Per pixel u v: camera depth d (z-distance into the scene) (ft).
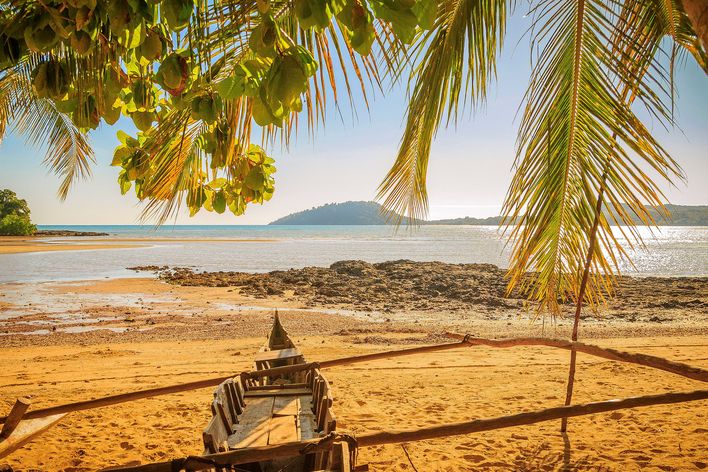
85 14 5.19
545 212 15.16
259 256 183.52
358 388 30.30
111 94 6.67
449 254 193.36
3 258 157.89
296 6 5.07
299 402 18.93
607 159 13.99
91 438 21.97
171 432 22.75
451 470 18.49
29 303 71.26
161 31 6.29
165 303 73.61
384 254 194.59
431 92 13.01
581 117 13.91
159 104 8.34
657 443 20.45
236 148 8.61
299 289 87.71
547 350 42.37
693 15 7.66
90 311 65.16
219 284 95.30
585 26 12.74
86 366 36.14
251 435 15.58
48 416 12.91
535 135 14.23
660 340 45.78
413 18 4.94
